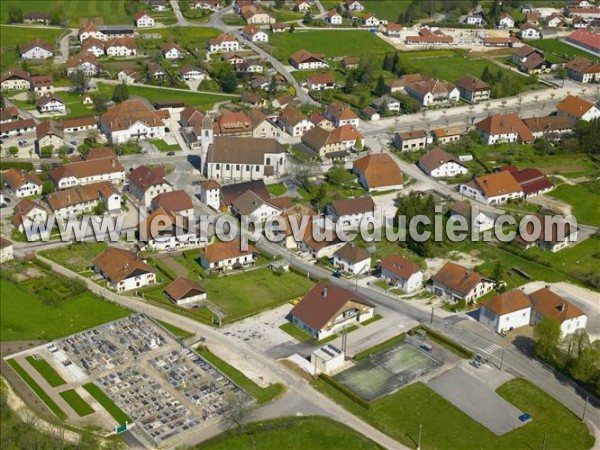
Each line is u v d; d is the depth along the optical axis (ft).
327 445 527.81
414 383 596.29
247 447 524.93
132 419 550.77
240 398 571.28
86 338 647.56
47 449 519.19
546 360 627.05
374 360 624.59
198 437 533.96
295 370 608.60
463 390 588.91
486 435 542.57
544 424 556.10
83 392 579.89
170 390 582.35
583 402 580.30
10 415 556.51
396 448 527.81
